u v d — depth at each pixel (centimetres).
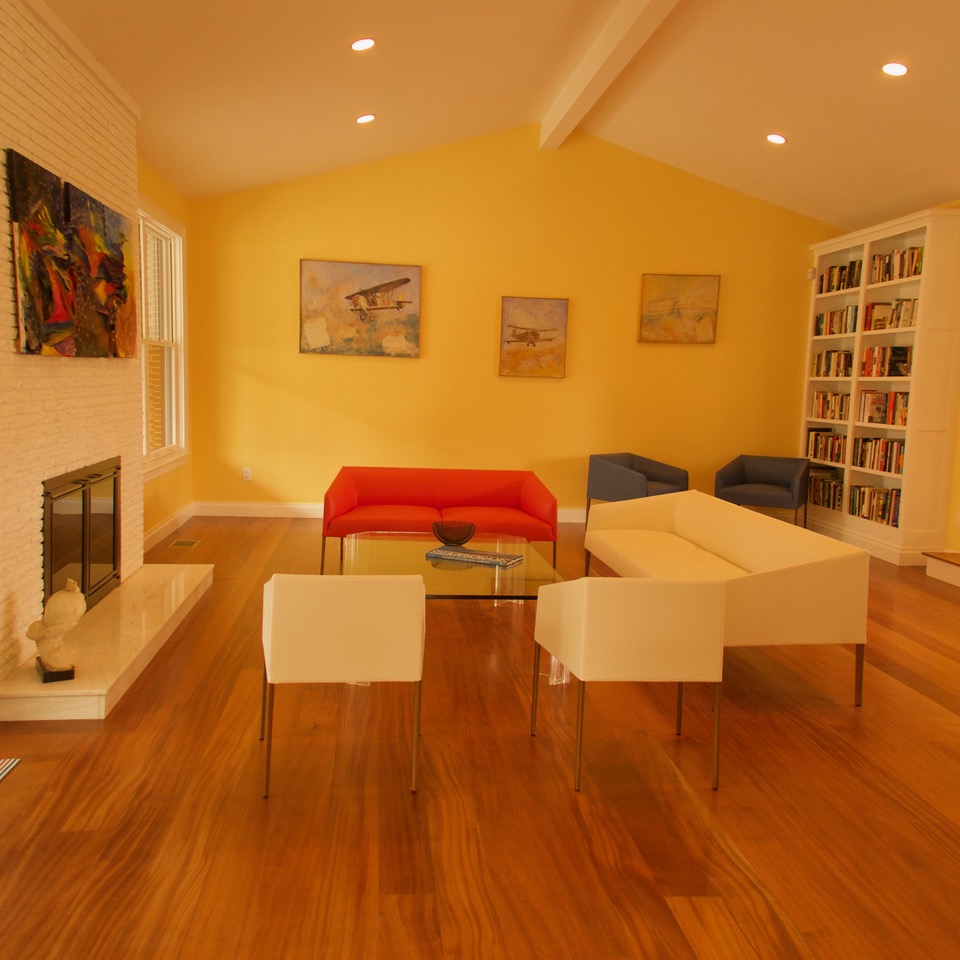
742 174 663
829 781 269
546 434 711
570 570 550
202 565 483
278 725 296
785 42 452
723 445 727
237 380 681
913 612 470
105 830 224
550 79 566
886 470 608
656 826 238
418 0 397
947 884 214
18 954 176
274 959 177
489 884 207
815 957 184
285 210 667
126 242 415
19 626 309
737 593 320
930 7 390
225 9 356
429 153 674
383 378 693
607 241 696
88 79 362
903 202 612
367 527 492
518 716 313
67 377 349
